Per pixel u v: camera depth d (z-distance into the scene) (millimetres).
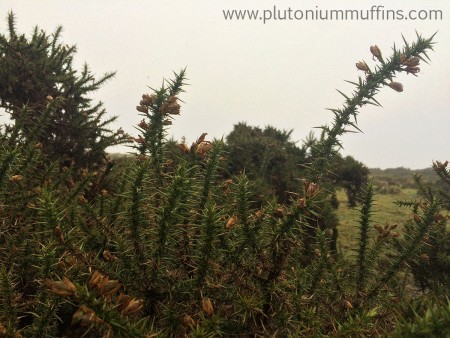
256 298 275
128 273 290
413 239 339
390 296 335
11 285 280
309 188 271
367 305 323
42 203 280
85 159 901
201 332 213
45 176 510
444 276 521
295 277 324
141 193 281
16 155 342
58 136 874
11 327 254
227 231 290
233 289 295
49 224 278
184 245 306
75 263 280
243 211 299
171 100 349
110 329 198
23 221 412
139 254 287
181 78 375
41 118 516
